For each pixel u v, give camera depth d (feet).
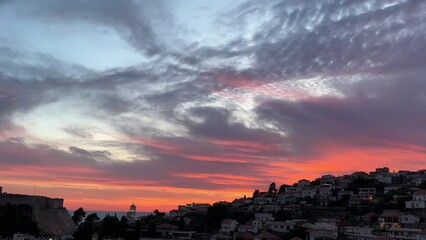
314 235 598.75
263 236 617.21
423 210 642.63
